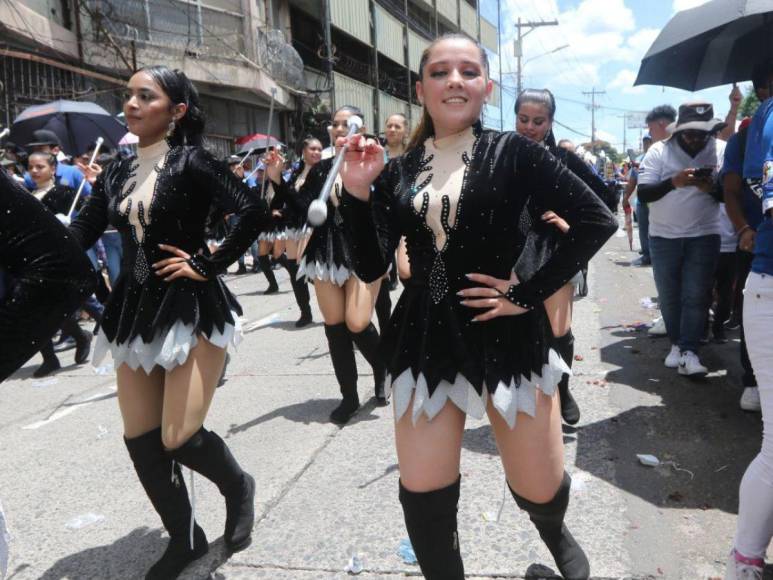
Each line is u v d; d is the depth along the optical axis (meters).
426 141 2.13
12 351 1.38
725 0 4.11
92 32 12.75
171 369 2.46
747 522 2.22
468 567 2.56
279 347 6.38
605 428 3.87
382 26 23.97
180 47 14.35
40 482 3.64
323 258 4.11
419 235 2.01
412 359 1.99
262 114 17.61
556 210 1.97
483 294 1.89
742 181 3.65
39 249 1.38
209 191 2.55
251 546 2.82
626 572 2.49
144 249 2.51
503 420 2.03
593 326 6.49
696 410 4.08
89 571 2.76
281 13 18.50
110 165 2.74
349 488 3.29
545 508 2.14
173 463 2.59
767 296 2.22
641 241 10.47
